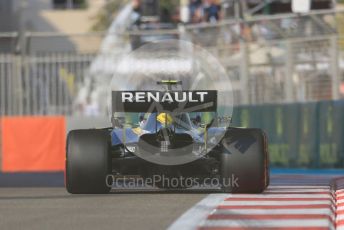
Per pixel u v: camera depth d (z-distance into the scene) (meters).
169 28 90.62
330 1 84.12
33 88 70.81
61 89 70.81
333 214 25.34
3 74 70.94
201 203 27.77
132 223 22.61
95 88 70.25
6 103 70.94
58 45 71.19
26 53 70.62
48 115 70.81
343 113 59.59
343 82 65.12
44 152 67.38
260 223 22.34
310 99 65.38
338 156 60.03
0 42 78.25
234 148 30.61
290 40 66.06
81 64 70.69
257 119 65.19
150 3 91.19
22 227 21.98
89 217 24.09
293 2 74.25
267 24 67.00
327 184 38.91
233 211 25.27
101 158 31.20
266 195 30.72
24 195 32.66
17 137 67.81
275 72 67.00
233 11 84.19
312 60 65.06
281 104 63.62
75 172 31.30
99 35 68.94
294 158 62.84
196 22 90.62
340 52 65.69
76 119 66.12
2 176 57.09
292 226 21.75
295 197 29.98
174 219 23.33
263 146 30.88
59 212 25.55
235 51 68.50
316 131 61.31
